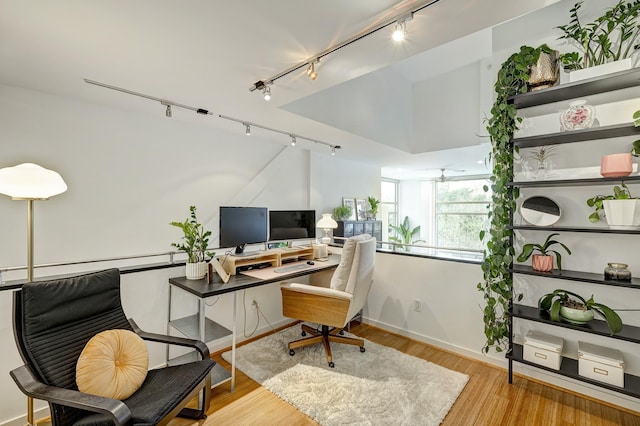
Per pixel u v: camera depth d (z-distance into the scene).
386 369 2.35
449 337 2.66
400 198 8.02
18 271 2.08
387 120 3.97
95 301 1.66
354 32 1.44
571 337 2.10
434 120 4.37
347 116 3.25
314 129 3.15
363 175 5.55
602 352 1.88
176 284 2.23
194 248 2.46
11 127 2.04
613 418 1.83
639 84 1.81
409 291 2.93
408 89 4.50
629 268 1.88
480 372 2.33
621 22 1.83
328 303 2.44
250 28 1.39
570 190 2.09
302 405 1.92
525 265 2.25
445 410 1.88
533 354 2.06
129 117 2.60
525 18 2.38
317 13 1.29
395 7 1.26
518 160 2.31
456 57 3.77
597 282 1.77
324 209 4.71
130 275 2.19
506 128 2.14
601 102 1.96
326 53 1.62
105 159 2.47
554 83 1.98
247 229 2.71
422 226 7.81
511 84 2.13
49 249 2.20
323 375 2.26
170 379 1.57
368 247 2.53
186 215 2.99
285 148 3.96
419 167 6.02
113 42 1.49
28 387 1.25
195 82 1.98
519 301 2.29
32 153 2.12
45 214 2.18
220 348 2.72
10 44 1.50
